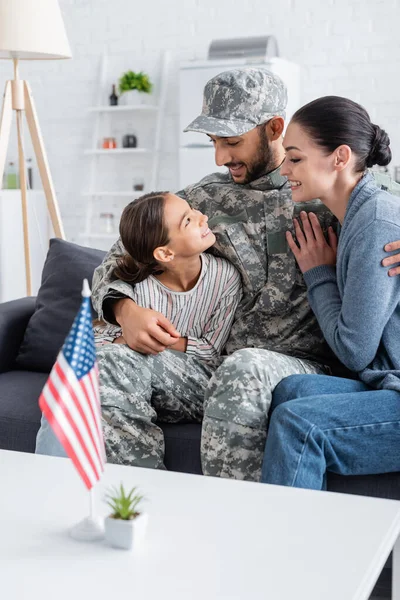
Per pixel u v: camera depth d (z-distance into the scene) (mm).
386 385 1950
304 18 5559
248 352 2031
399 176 5109
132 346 2162
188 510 1437
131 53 6098
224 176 2482
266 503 1475
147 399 2150
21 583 1181
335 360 2322
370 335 1960
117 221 6301
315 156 2078
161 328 2178
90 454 1323
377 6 5363
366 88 5453
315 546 1305
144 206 2209
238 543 1311
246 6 5711
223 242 2328
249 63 5234
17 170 6027
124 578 1195
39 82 6395
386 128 5426
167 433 2133
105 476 1600
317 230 2213
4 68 6426
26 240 3807
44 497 1494
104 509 1437
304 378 1993
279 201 2314
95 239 6309
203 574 1208
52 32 3484
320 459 1827
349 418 1863
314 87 5582
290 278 2271
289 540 1324
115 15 6105
